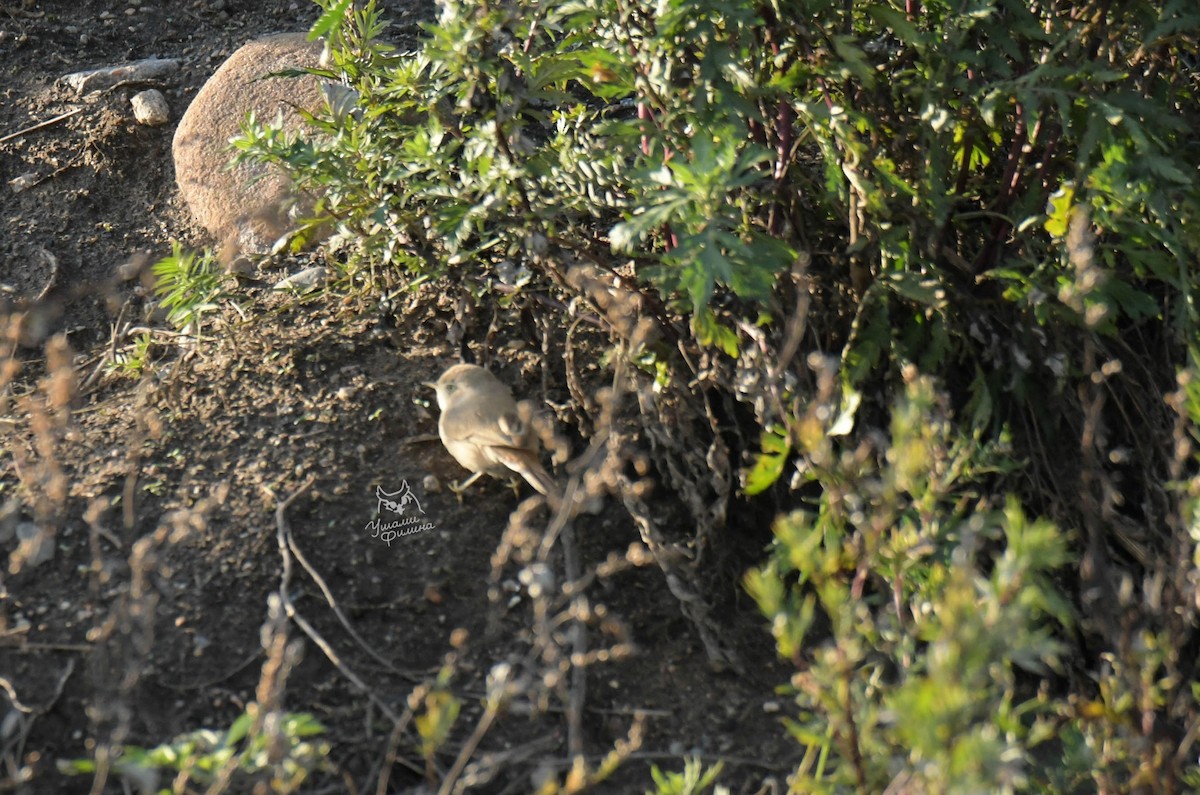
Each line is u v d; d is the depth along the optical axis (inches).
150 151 486.0
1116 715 256.1
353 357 388.8
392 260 391.9
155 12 550.0
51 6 546.0
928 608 263.4
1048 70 305.9
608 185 368.5
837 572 291.3
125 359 399.9
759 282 293.1
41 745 281.0
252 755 245.6
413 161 351.9
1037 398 339.3
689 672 319.6
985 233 359.3
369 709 297.9
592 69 322.0
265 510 337.1
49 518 326.6
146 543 286.5
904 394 317.1
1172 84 346.9
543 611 282.5
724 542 341.1
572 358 356.2
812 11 312.7
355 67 379.6
